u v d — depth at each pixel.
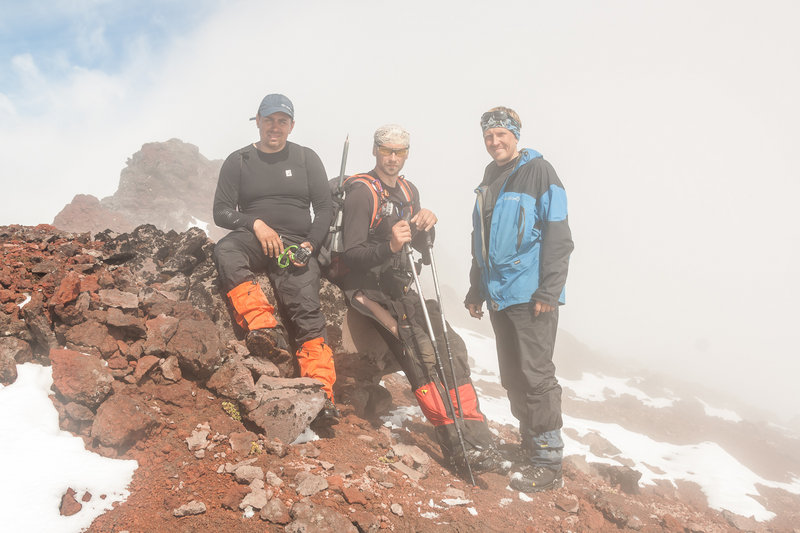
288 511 3.15
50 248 4.79
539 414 4.43
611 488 5.16
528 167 4.56
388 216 4.55
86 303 3.88
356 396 5.21
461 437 4.18
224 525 3.03
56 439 3.28
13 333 3.78
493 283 4.60
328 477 3.52
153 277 4.58
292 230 4.52
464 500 3.76
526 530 3.67
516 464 4.63
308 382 4.09
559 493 4.42
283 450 3.66
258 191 4.48
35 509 2.83
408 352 4.43
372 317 4.56
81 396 3.47
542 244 4.52
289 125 4.50
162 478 3.27
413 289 4.65
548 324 4.48
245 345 4.32
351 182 4.63
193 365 3.94
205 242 4.91
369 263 4.34
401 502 3.56
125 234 4.98
